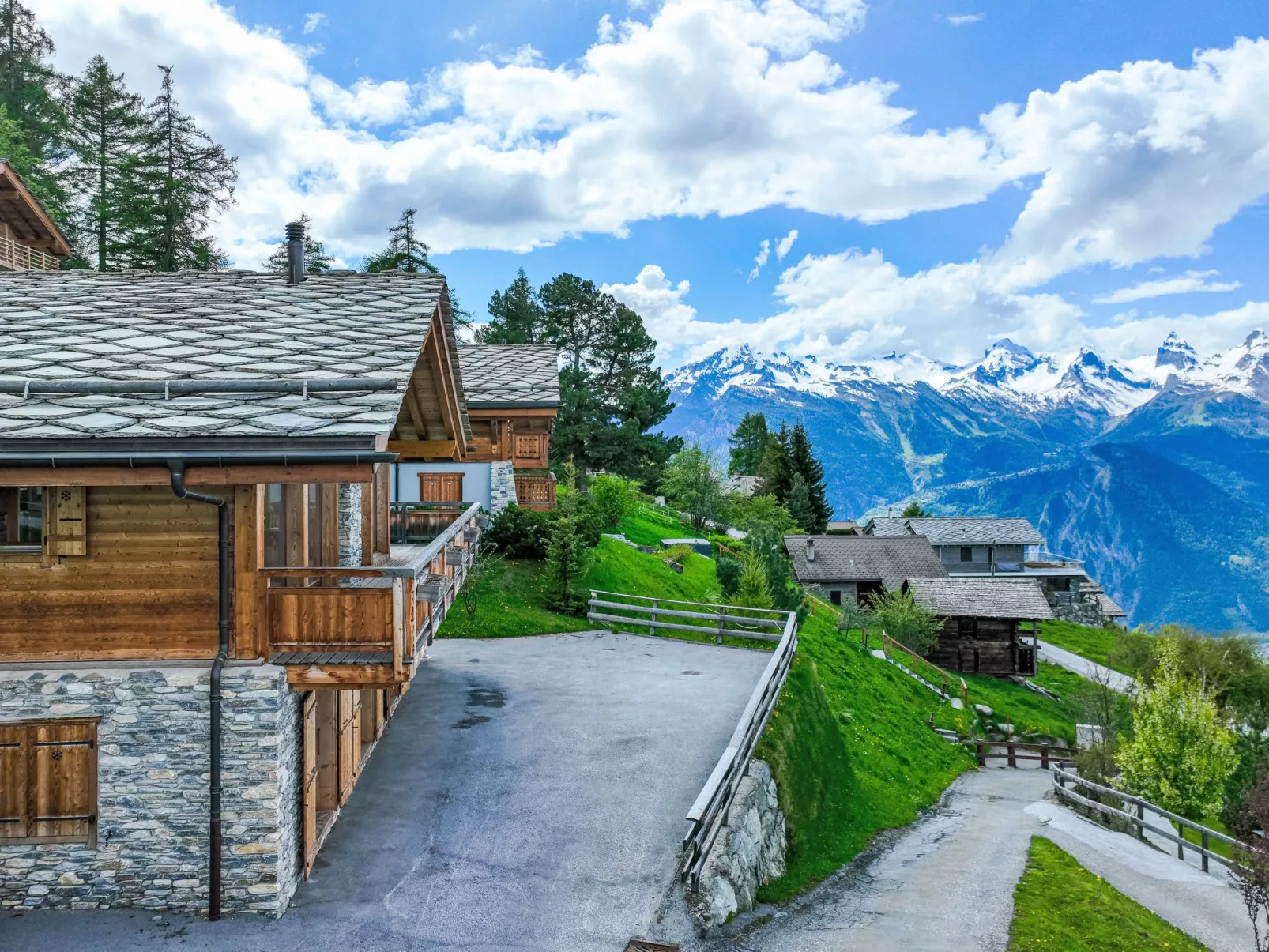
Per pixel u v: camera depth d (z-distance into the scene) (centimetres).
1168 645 2839
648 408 5750
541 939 1049
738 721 1759
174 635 1053
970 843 1952
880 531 8575
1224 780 2686
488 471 2933
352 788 1431
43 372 1052
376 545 1909
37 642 1046
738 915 1227
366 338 1215
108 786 1052
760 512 7119
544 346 3725
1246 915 1633
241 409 978
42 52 5253
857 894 1503
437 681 2014
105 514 1047
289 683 1060
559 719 1759
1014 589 5169
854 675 3353
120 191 5144
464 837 1281
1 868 1059
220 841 1053
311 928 1048
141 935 1020
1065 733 3872
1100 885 1666
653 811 1367
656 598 2750
